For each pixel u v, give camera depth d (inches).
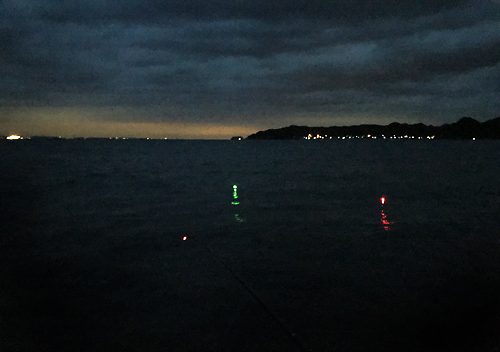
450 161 2121.1
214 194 829.8
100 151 3558.1
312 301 249.8
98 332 205.9
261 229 477.7
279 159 2463.1
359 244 401.7
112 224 505.0
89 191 869.2
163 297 255.0
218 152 3740.2
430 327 213.2
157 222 520.7
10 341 194.9
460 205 672.4
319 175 1316.4
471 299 252.8
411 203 697.6
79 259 344.2
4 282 284.5
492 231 462.9
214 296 257.4
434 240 418.6
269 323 217.5
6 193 817.5
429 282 285.9
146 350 187.8
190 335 202.8
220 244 401.1
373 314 229.8
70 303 244.8
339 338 201.3
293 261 340.8
